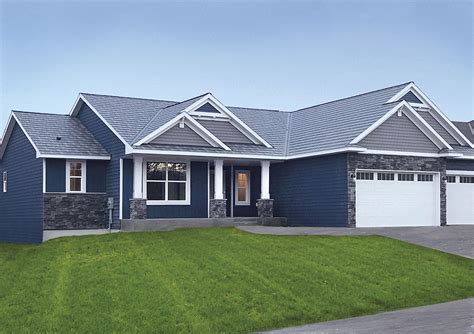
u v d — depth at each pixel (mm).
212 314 13625
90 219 27125
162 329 12680
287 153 29250
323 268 17219
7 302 14781
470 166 31203
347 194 26078
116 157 26891
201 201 28109
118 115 28453
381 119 26766
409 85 28688
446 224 29078
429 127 28031
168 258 18422
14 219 30094
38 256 19969
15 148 30266
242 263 17672
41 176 26672
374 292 15398
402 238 21875
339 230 24031
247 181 31125
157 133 25875
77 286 15773
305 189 28375
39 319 13391
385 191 27219
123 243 21000
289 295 14953
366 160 26625
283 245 20031
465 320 12547
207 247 19875
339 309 14258
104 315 13523
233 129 29047
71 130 29188
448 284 16359
